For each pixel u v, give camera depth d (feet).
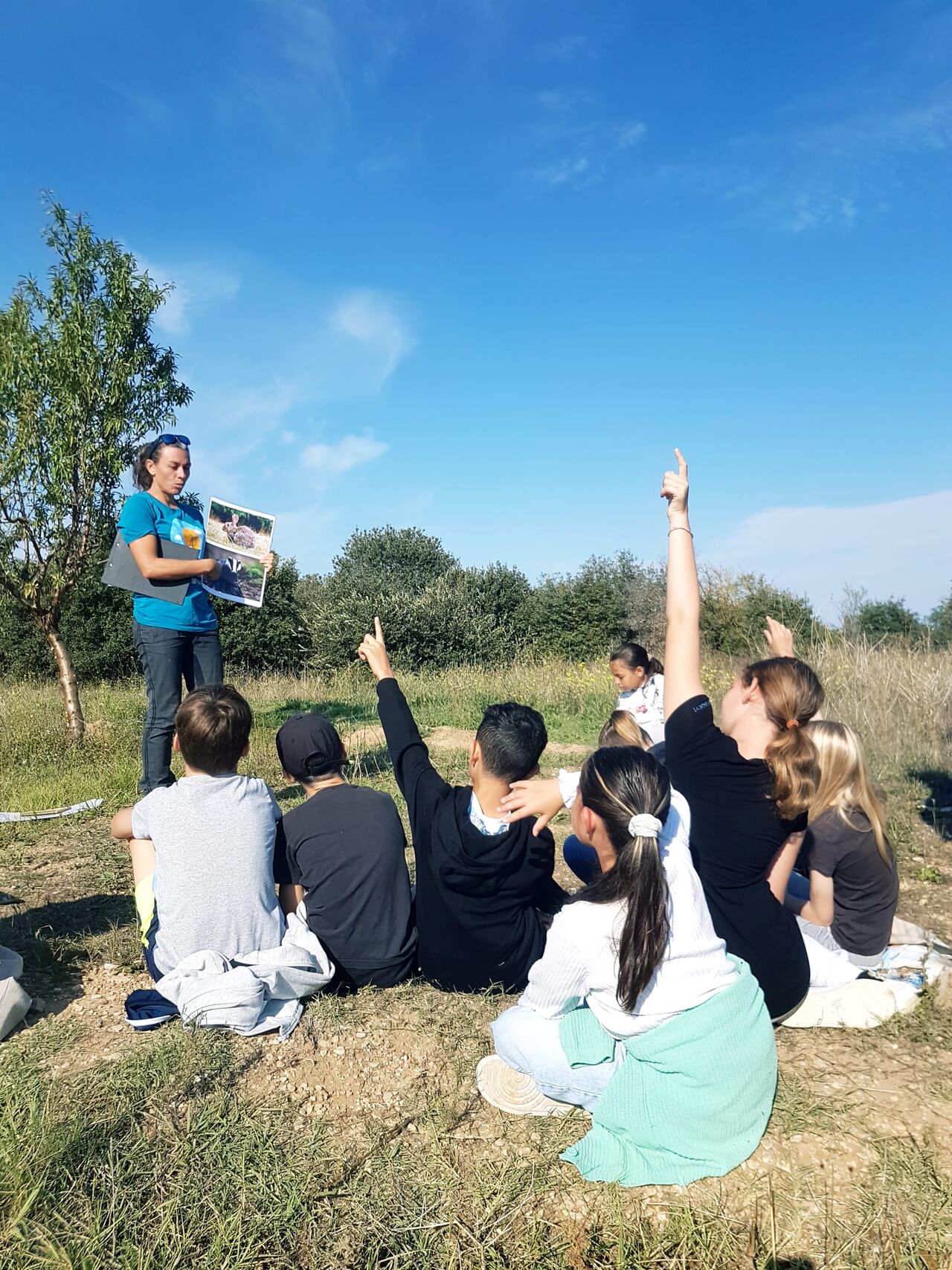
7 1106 8.00
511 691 44.27
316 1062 9.04
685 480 9.86
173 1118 8.05
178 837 10.03
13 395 25.84
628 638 89.25
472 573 98.22
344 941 10.33
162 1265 6.48
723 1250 6.78
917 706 28.45
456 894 9.82
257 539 18.76
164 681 17.95
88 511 27.02
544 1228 7.04
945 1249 6.88
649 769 7.79
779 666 10.19
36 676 67.10
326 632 73.82
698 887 8.08
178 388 28.19
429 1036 9.55
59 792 20.99
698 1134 7.56
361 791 10.99
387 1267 6.67
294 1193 7.16
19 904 13.52
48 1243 6.46
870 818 10.25
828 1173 7.59
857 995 9.93
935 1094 8.65
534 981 8.21
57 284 26.66
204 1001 9.30
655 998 7.70
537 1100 8.34
